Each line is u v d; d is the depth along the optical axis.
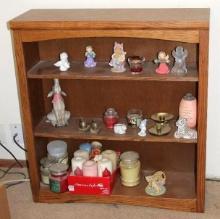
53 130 2.05
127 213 2.01
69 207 2.08
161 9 1.96
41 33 1.82
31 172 2.08
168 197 2.01
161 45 1.98
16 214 2.04
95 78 1.87
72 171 2.08
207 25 1.68
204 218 1.96
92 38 2.02
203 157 1.90
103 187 2.02
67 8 2.08
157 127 1.98
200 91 1.79
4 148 2.43
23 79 1.92
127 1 2.02
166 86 2.05
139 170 2.12
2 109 2.35
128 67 1.95
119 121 2.11
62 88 2.14
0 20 2.15
